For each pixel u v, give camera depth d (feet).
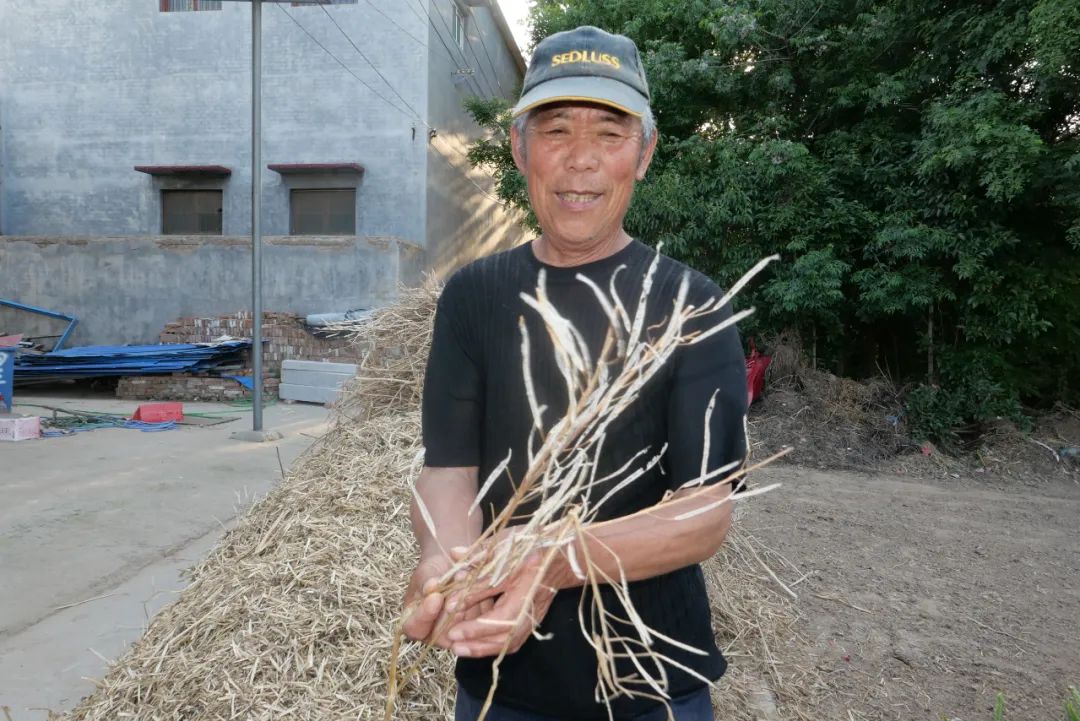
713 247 27.37
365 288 40.88
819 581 12.84
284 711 6.82
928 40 24.84
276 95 45.55
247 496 17.69
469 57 53.36
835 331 27.50
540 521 2.74
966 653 10.36
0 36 47.88
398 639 3.00
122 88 47.19
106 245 43.45
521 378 3.67
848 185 26.81
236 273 42.45
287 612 7.84
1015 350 26.50
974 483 21.40
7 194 48.55
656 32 32.73
